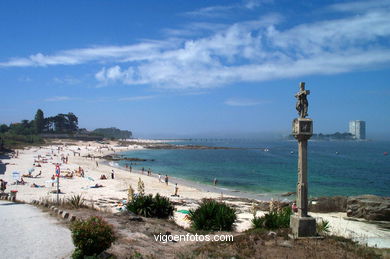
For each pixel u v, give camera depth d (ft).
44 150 418.51
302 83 47.32
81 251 34.06
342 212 93.25
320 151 619.67
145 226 51.83
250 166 309.83
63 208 65.57
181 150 607.78
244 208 101.71
